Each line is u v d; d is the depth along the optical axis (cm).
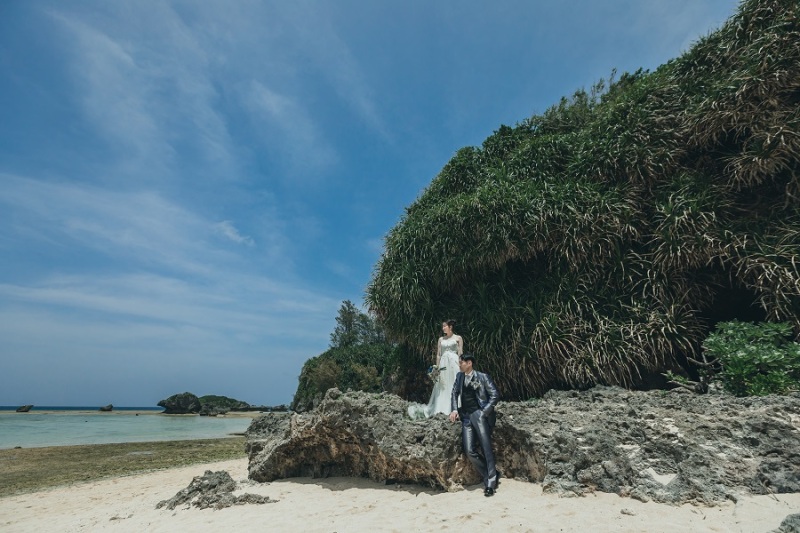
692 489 330
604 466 374
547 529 304
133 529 438
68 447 1514
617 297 743
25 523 552
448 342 612
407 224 1012
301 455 582
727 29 757
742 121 689
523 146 1022
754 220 677
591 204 780
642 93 829
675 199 723
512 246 802
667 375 662
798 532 251
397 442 475
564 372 717
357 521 371
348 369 2573
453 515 355
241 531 378
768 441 367
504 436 457
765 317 695
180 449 1432
